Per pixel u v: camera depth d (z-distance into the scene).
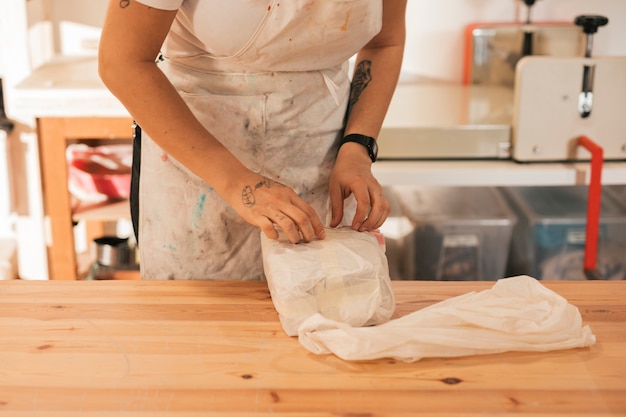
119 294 1.21
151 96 1.16
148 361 1.00
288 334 1.08
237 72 1.36
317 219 1.18
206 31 1.26
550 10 2.85
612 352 1.04
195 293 1.22
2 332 1.08
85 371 0.98
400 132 2.09
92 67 2.64
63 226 2.46
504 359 1.02
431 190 2.55
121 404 0.91
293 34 1.27
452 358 1.02
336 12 1.24
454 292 1.24
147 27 1.13
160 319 1.12
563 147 2.08
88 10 2.83
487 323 1.05
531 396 0.93
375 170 2.01
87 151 2.65
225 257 1.48
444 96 2.58
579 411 0.90
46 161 2.39
